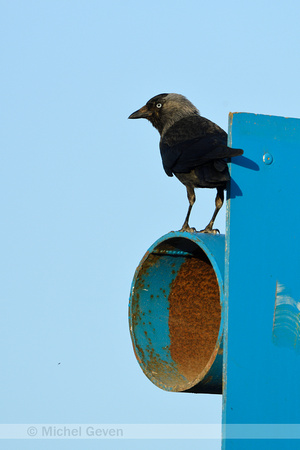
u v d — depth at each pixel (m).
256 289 10.43
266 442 10.20
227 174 10.48
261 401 10.27
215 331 12.48
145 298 12.20
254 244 10.51
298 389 10.49
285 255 10.66
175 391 11.33
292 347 10.56
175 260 12.07
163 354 12.01
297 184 10.91
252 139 10.75
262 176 10.70
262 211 10.62
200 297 12.60
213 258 10.66
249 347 10.29
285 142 10.92
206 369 10.55
